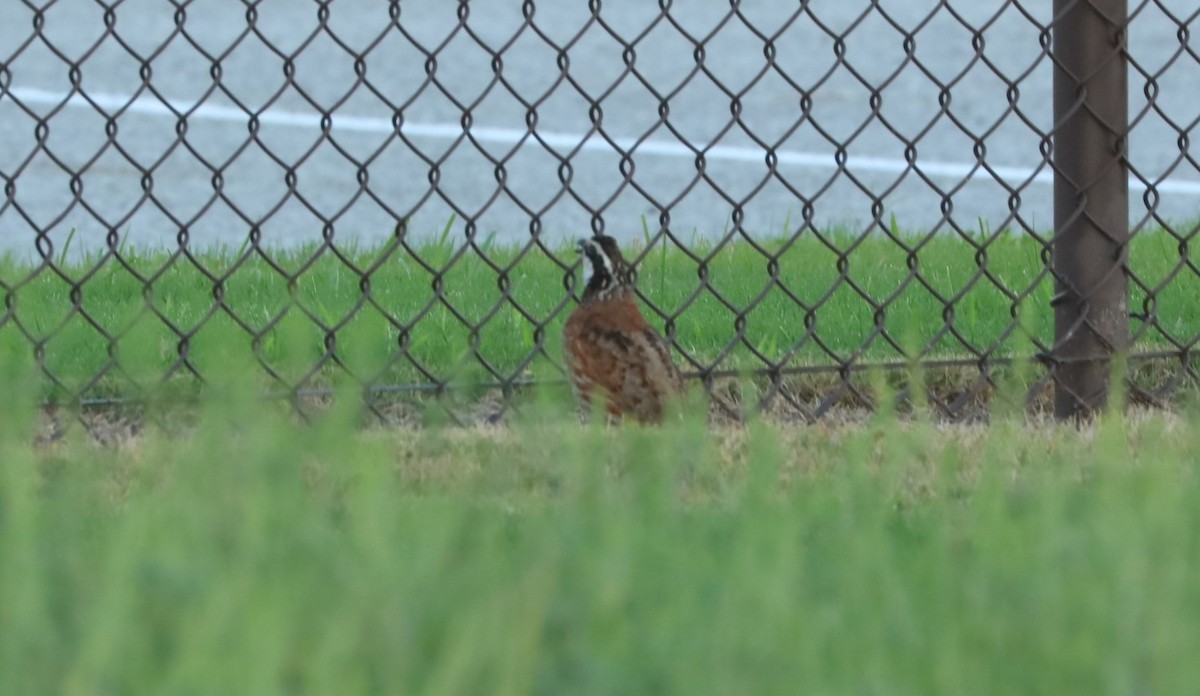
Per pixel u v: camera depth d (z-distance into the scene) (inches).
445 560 501.4
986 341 971.9
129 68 2069.4
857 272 1184.8
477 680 414.9
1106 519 530.9
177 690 385.4
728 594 455.2
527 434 681.6
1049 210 1678.2
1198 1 2608.3
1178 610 470.6
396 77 2095.2
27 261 1321.4
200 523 492.7
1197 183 1791.3
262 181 1685.5
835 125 1969.7
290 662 416.2
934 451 693.9
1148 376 885.2
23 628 420.2
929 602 472.4
